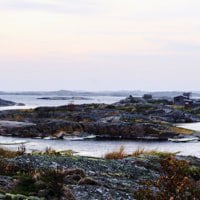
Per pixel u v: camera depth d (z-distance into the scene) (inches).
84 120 4503.0
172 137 3757.4
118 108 5772.6
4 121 4394.7
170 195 714.2
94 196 907.4
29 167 1111.6
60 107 5231.3
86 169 1183.6
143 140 3609.7
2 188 871.1
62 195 865.5
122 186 1035.3
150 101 7726.4
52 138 3705.7
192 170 1258.6
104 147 2962.6
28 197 807.7
